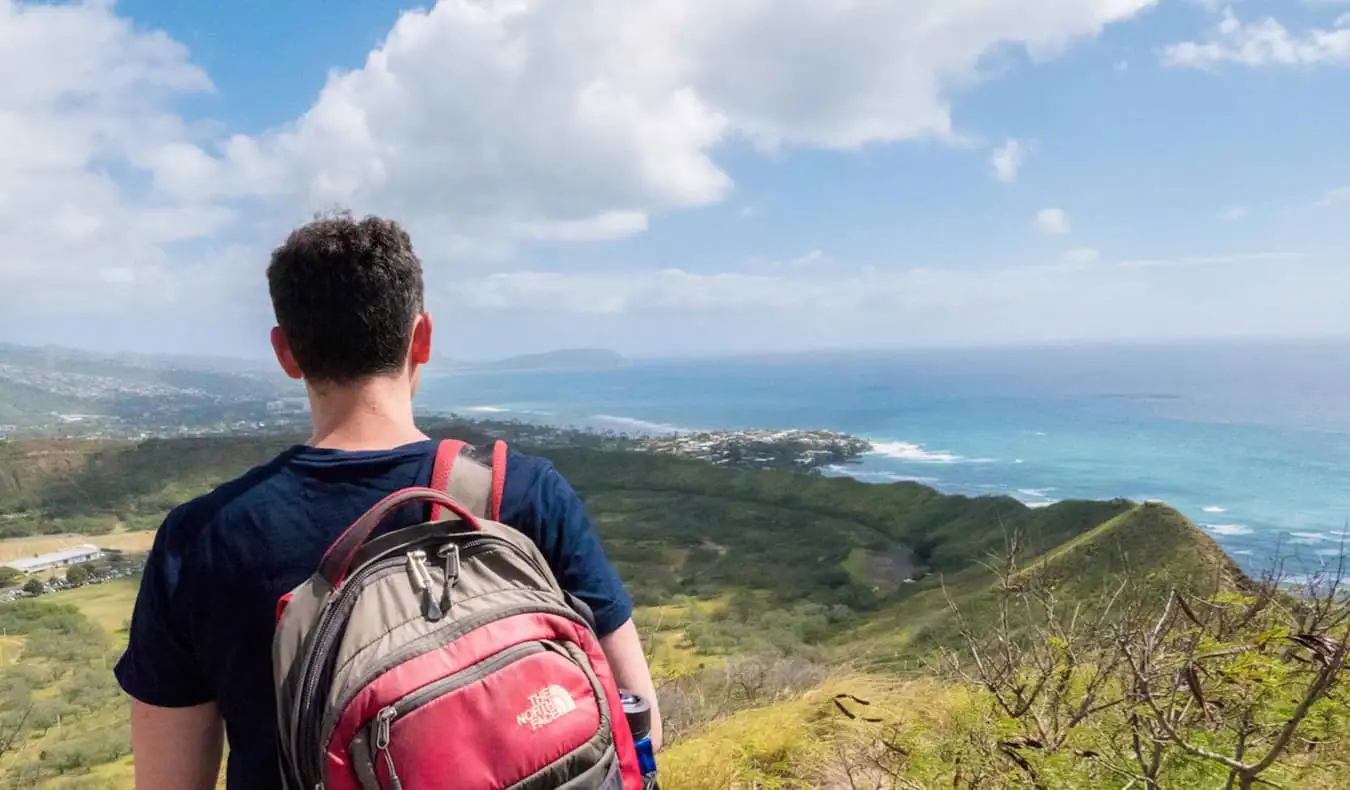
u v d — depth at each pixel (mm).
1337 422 188875
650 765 1410
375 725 1013
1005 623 4277
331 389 1361
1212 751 2568
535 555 1271
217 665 1230
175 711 1281
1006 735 3332
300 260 1319
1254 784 2553
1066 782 2859
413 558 1160
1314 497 96875
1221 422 194375
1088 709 3238
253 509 1245
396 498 1192
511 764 1019
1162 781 2693
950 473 131250
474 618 1105
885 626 37656
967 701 4148
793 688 8188
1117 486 113125
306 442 1387
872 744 4512
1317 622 2664
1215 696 2709
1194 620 2846
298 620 1129
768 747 4945
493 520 1313
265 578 1215
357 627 1093
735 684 9680
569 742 1061
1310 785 2529
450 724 1015
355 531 1166
